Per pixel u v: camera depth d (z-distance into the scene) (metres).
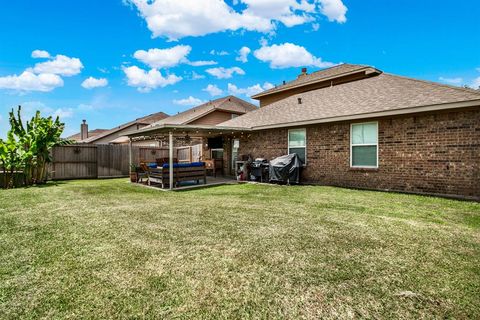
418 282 2.75
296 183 10.48
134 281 2.78
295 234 4.18
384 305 2.38
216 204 6.54
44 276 2.89
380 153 8.70
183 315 2.26
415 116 7.96
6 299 2.47
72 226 4.67
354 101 10.20
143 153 16.73
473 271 2.97
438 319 2.20
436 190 7.58
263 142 12.39
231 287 2.67
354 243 3.79
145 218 5.18
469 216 5.23
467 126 7.05
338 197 7.38
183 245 3.74
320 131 10.24
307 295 2.53
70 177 14.02
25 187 10.09
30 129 10.95
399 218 5.11
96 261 3.25
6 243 3.85
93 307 2.37
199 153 16.95
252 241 3.88
